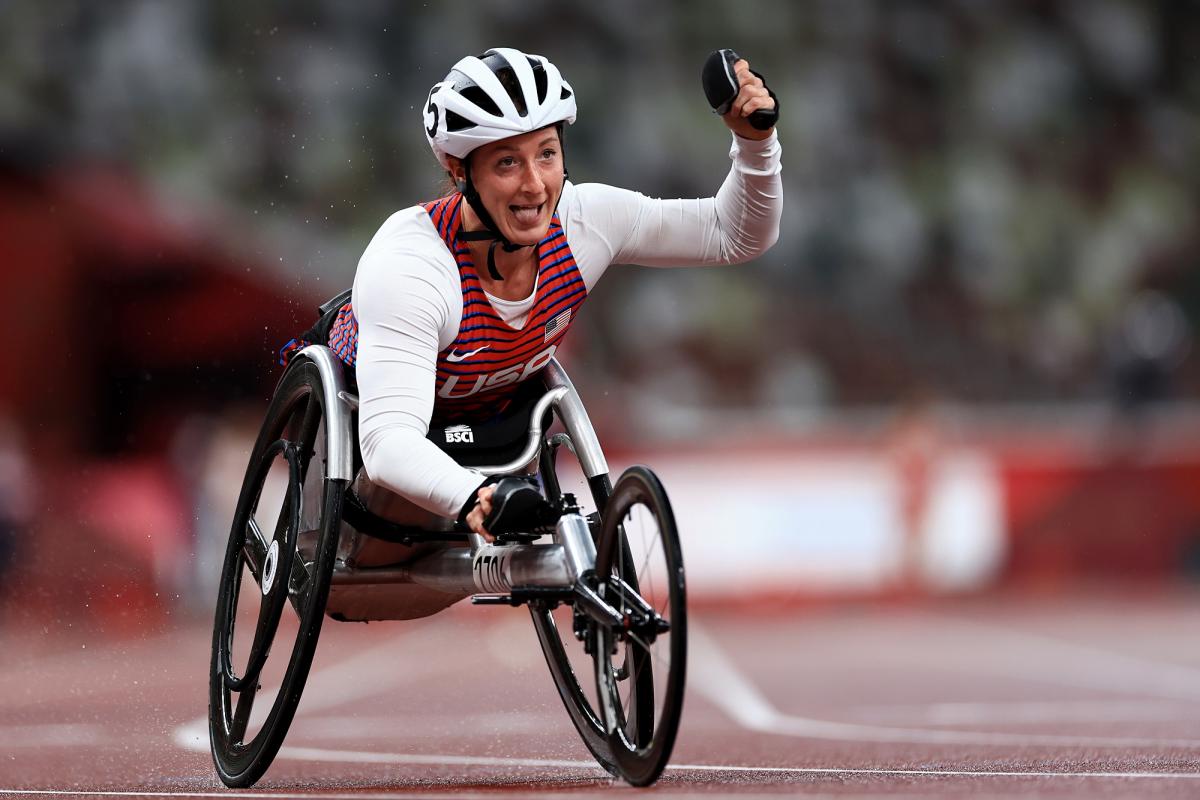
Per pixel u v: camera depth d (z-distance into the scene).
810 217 98.56
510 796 12.83
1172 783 13.24
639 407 75.44
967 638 44.88
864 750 18.22
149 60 86.69
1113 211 103.25
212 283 59.94
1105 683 30.20
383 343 13.79
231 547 16.34
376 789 14.31
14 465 50.34
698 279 96.38
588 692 15.77
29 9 87.06
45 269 60.19
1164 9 107.00
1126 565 66.38
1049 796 12.25
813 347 97.19
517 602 13.48
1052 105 104.62
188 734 20.95
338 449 14.39
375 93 88.88
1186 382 95.19
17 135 59.50
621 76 97.06
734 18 99.56
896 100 102.56
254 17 88.81
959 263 100.19
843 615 58.25
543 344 14.57
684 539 61.12
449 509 13.41
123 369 60.06
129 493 53.97
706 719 24.00
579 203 14.65
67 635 37.59
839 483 61.72
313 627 14.36
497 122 13.30
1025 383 99.69
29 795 14.70
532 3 95.88
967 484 64.38
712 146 96.12
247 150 85.81
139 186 60.59
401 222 14.16
